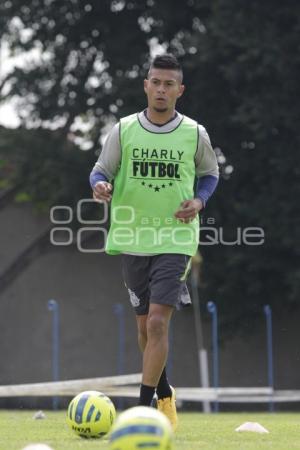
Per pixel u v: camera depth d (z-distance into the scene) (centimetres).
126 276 1852
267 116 5881
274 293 6344
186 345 6775
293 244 5869
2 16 7125
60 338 7081
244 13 6000
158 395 1872
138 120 1847
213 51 6006
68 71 7231
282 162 5956
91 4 7050
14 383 7094
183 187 1828
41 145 6906
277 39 5872
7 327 7156
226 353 6669
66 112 7081
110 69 7031
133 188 1825
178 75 1833
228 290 6284
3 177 7162
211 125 6381
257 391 5319
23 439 1730
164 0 6756
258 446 1605
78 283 7112
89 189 6744
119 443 1203
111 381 4091
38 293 7150
